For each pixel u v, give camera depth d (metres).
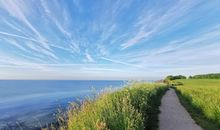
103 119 7.57
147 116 11.27
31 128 20.28
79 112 7.78
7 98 83.31
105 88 11.41
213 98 19.62
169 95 33.59
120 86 14.55
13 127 23.19
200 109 17.08
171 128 11.70
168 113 15.96
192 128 11.88
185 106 20.39
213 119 13.55
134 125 7.91
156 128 11.52
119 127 7.61
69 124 6.88
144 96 15.52
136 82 20.02
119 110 8.52
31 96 89.31
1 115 36.97
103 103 9.33
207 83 84.25
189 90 32.66
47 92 110.69
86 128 6.67
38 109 41.53
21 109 45.00
